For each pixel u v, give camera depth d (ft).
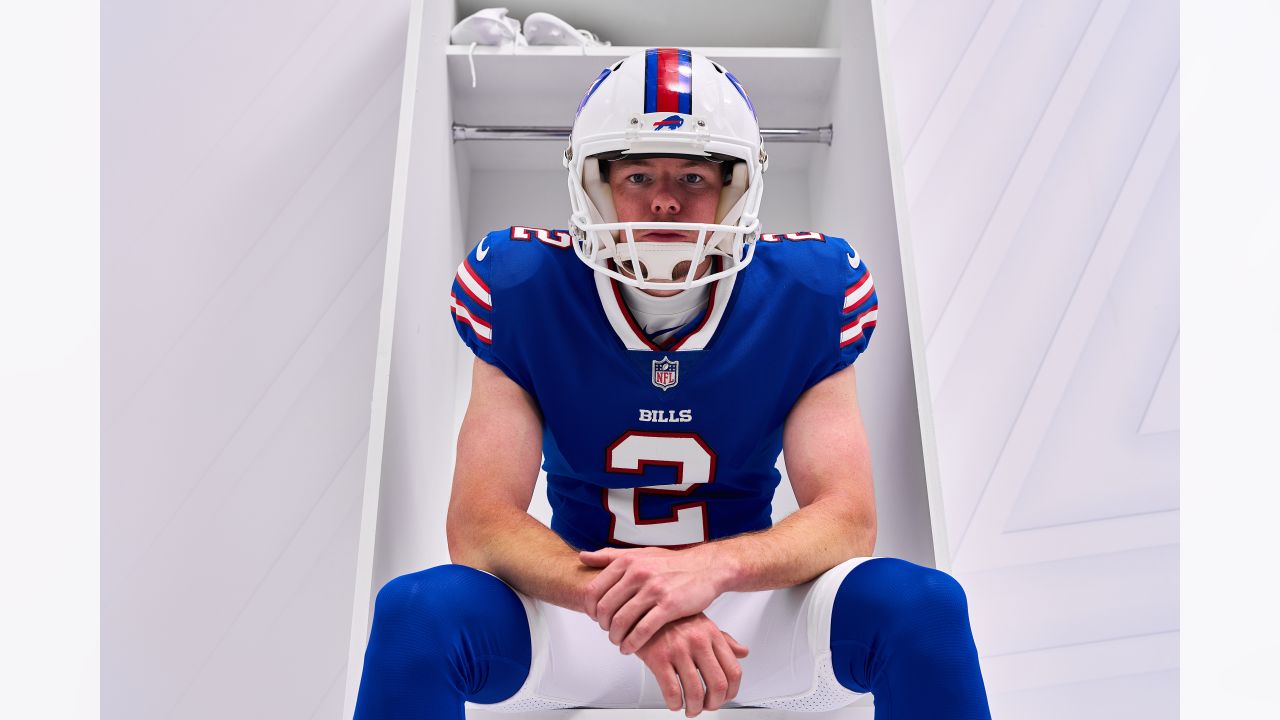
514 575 3.64
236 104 7.14
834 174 6.45
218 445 6.88
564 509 4.60
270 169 7.11
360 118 7.22
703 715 4.27
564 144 6.80
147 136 7.05
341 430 6.97
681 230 3.96
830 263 4.46
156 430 6.83
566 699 4.09
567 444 4.38
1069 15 7.46
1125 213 7.29
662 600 3.38
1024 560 6.97
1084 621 6.91
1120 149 7.35
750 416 4.35
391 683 3.15
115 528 6.73
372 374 7.02
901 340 4.94
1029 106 7.39
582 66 6.35
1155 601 6.94
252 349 6.97
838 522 3.85
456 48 6.24
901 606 3.25
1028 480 7.06
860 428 4.32
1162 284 7.23
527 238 4.44
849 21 6.07
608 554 3.53
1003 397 7.13
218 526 6.81
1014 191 7.32
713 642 3.42
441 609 3.24
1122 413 7.13
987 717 3.19
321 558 6.85
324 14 7.28
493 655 3.36
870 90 5.58
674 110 3.91
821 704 4.09
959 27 7.45
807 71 6.49
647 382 4.28
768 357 4.32
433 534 5.80
